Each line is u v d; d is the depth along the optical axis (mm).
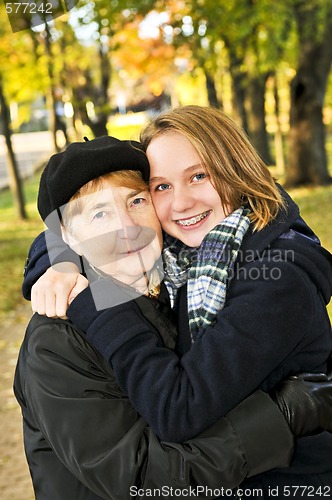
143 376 1623
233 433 1597
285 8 12969
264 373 1629
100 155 1710
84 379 1660
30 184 25859
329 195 15312
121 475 1577
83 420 1616
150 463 1583
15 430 5055
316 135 17922
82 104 15367
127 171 1749
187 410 1584
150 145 1832
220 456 1573
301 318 1663
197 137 1800
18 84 17062
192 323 1742
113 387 1682
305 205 14164
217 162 1790
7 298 9109
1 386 5988
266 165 1933
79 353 1688
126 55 17812
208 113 1881
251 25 12461
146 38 16594
